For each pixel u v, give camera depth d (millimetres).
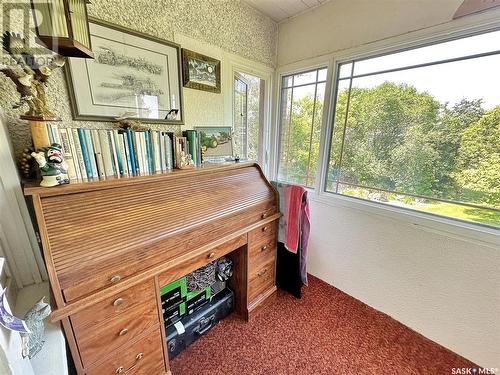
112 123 1223
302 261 1754
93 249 819
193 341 1391
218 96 1730
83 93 1097
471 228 1249
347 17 1599
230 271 1555
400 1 1346
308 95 2033
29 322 636
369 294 1751
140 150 1135
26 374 551
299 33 1916
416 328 1515
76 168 956
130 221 951
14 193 859
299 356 1328
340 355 1343
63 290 742
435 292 1412
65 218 815
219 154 1711
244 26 1785
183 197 1179
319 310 1697
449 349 1388
